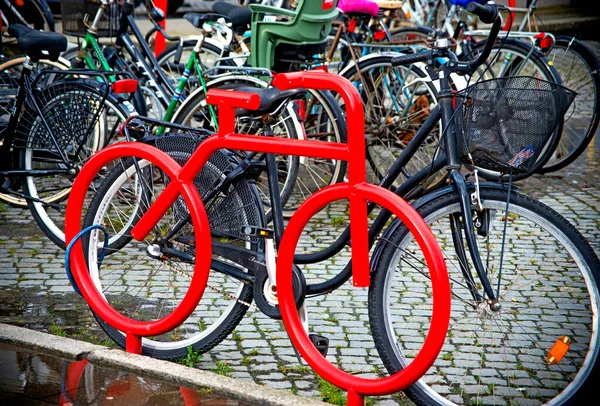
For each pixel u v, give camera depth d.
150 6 6.56
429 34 8.01
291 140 3.15
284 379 3.63
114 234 4.53
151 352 3.73
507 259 4.58
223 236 3.60
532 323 3.90
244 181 3.56
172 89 6.18
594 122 6.41
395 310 4.27
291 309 3.28
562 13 14.40
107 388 3.38
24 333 3.85
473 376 3.63
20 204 5.41
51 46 5.05
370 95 6.22
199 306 4.41
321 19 5.89
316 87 3.05
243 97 3.23
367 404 3.41
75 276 3.80
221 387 3.34
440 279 2.87
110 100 5.06
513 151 2.98
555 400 3.16
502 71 6.64
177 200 3.68
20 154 5.20
